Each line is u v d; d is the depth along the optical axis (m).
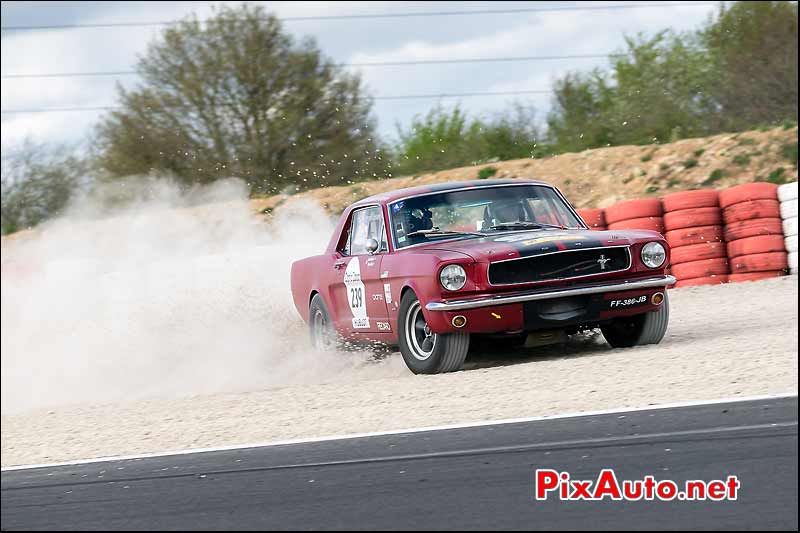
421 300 19.94
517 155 75.38
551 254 19.69
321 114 75.56
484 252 19.67
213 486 12.74
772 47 69.25
